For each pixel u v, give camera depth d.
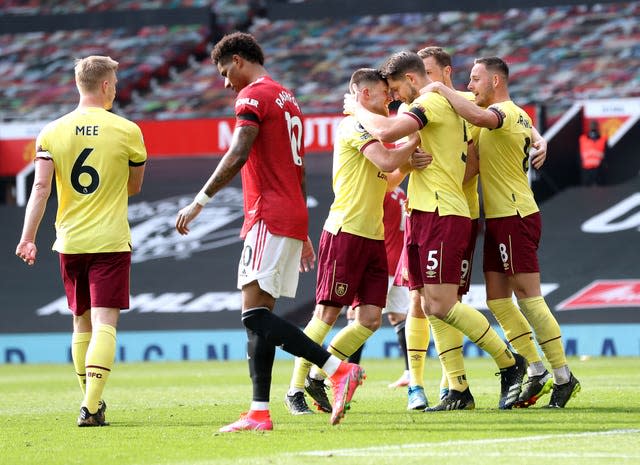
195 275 65.00
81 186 24.86
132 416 27.47
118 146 25.05
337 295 26.86
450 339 26.75
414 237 26.23
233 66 23.19
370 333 27.56
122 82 88.56
